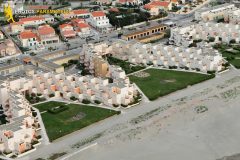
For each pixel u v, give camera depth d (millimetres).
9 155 199000
